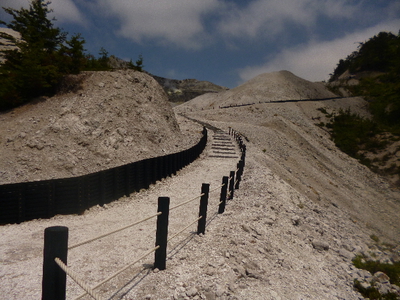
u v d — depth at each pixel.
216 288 4.12
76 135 15.06
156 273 4.38
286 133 46.53
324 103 80.62
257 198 10.21
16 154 13.28
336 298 5.49
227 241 6.05
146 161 11.96
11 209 7.40
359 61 137.88
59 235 2.45
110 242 5.91
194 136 25.77
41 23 18.81
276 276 5.23
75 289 3.81
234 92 101.25
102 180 9.38
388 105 76.19
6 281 4.01
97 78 18.80
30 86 16.17
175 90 170.50
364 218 20.59
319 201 19.17
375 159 49.34
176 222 7.35
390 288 7.10
